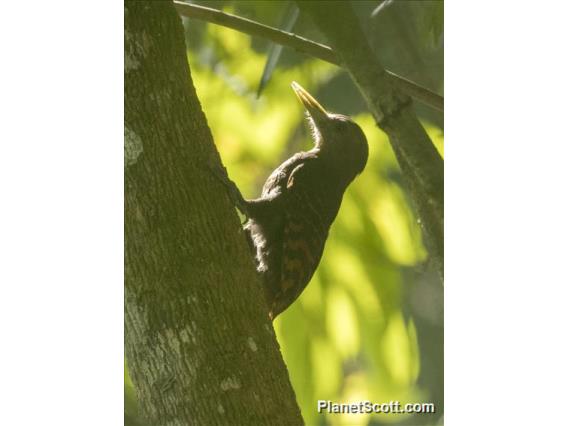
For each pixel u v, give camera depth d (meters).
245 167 12.07
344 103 12.30
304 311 11.54
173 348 7.77
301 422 7.96
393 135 9.05
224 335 7.79
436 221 9.31
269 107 12.20
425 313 11.62
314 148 11.53
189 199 7.96
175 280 7.82
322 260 11.65
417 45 11.23
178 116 8.06
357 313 11.53
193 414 7.69
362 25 11.34
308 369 11.36
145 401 7.93
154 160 7.94
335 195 11.16
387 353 11.40
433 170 8.96
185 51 8.26
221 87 12.12
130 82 7.99
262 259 10.34
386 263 11.63
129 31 8.00
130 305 7.93
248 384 7.74
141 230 7.89
